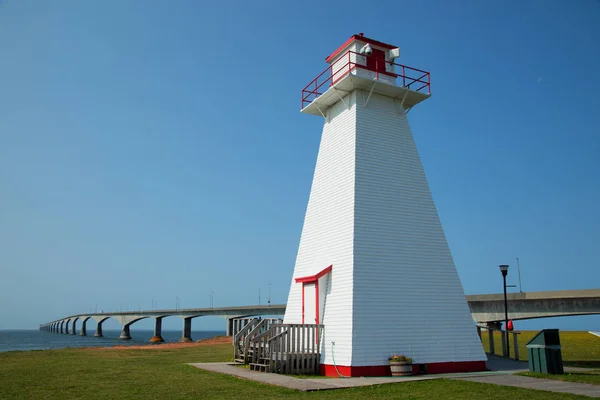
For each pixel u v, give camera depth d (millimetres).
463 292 24094
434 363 22094
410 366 20641
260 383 17531
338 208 24125
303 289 24875
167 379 18641
